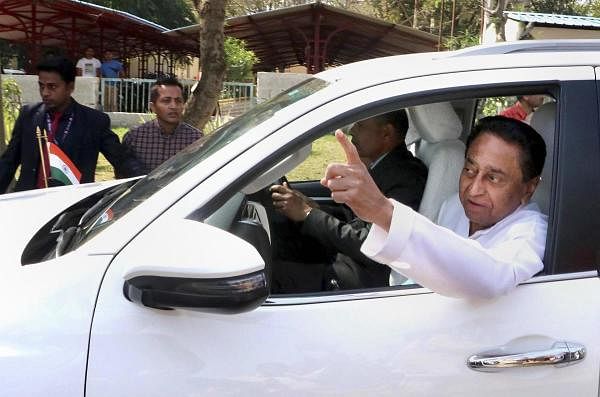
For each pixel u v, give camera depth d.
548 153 2.14
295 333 1.78
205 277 1.63
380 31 17.88
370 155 2.82
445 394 1.79
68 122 3.92
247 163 1.87
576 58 2.01
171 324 1.75
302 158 2.47
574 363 1.82
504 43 2.21
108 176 8.93
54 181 3.66
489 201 2.09
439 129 2.71
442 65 2.00
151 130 4.41
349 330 1.80
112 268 1.80
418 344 1.80
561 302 1.85
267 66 29.28
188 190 1.86
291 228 2.69
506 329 1.82
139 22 18.64
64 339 1.73
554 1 27.67
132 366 1.72
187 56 24.23
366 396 1.77
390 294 1.87
